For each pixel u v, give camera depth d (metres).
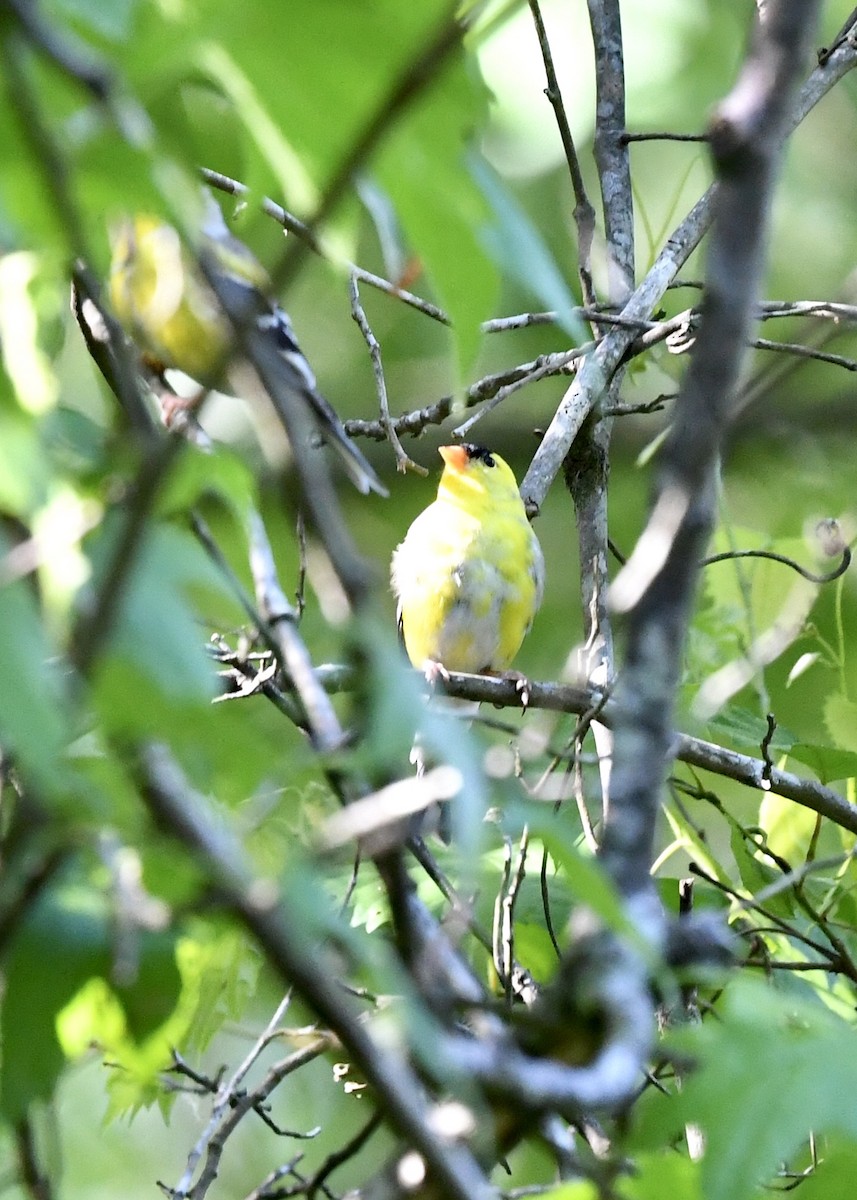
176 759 2.76
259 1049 5.97
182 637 2.57
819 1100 3.28
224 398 11.26
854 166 14.76
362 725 2.64
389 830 2.72
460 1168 2.41
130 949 2.66
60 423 2.99
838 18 12.19
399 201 2.81
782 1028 3.47
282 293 2.33
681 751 7.54
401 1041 2.65
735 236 2.55
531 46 12.05
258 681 5.86
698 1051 3.46
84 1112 10.92
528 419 15.40
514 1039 2.62
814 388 14.41
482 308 2.89
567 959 2.65
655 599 2.64
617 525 14.23
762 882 7.48
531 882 7.07
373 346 7.62
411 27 2.40
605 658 7.45
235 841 2.89
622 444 14.34
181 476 2.86
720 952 3.07
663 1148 4.89
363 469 6.71
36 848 2.63
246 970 6.14
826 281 14.30
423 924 2.75
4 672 2.26
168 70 2.44
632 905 2.64
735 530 9.16
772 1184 5.80
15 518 2.74
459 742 2.46
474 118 2.72
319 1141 10.38
